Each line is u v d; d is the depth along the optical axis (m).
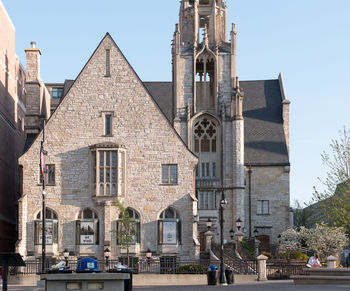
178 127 76.19
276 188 83.88
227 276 47.41
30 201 61.22
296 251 67.25
